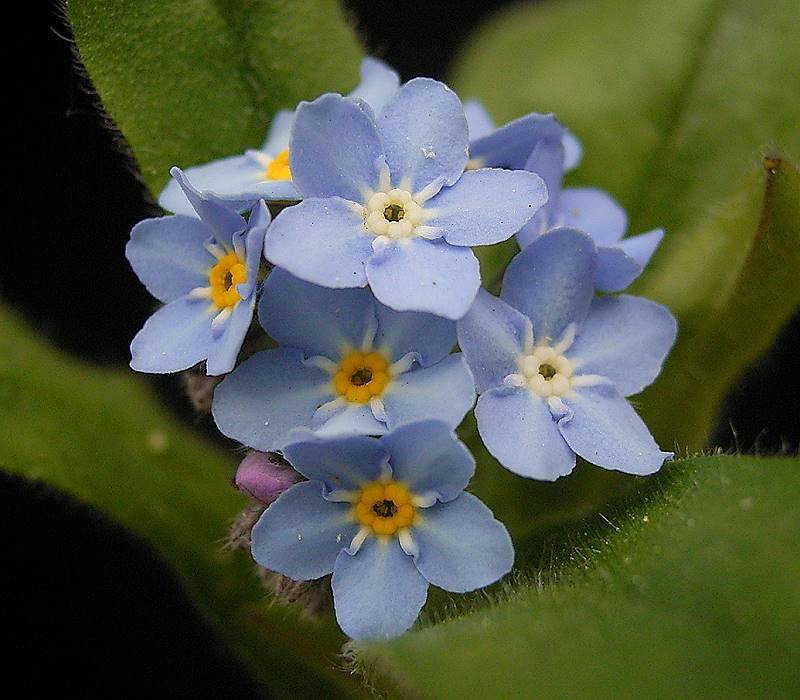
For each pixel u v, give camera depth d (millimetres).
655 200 112
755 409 112
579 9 117
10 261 116
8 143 116
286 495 86
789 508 86
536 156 92
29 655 110
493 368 88
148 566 112
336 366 87
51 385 107
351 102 87
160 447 108
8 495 111
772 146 100
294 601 93
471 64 117
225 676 110
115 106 101
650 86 113
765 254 97
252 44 104
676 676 83
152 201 103
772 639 84
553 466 87
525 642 84
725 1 113
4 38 116
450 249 86
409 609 85
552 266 89
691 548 86
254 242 85
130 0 100
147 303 116
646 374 90
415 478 86
